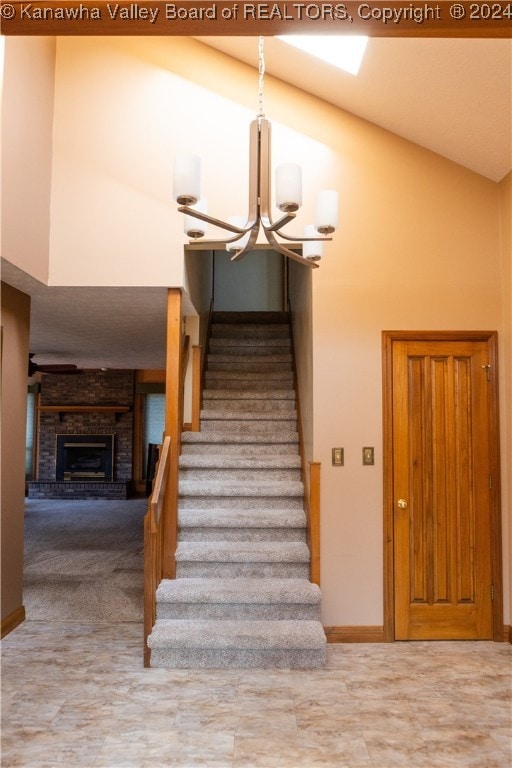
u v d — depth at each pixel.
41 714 2.75
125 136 3.92
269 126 2.54
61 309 4.62
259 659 3.30
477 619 3.78
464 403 3.88
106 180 3.89
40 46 3.66
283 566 3.83
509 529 3.76
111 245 3.86
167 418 3.94
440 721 2.72
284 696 2.95
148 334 5.87
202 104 3.94
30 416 11.04
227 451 4.86
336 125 3.95
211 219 2.40
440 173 3.94
